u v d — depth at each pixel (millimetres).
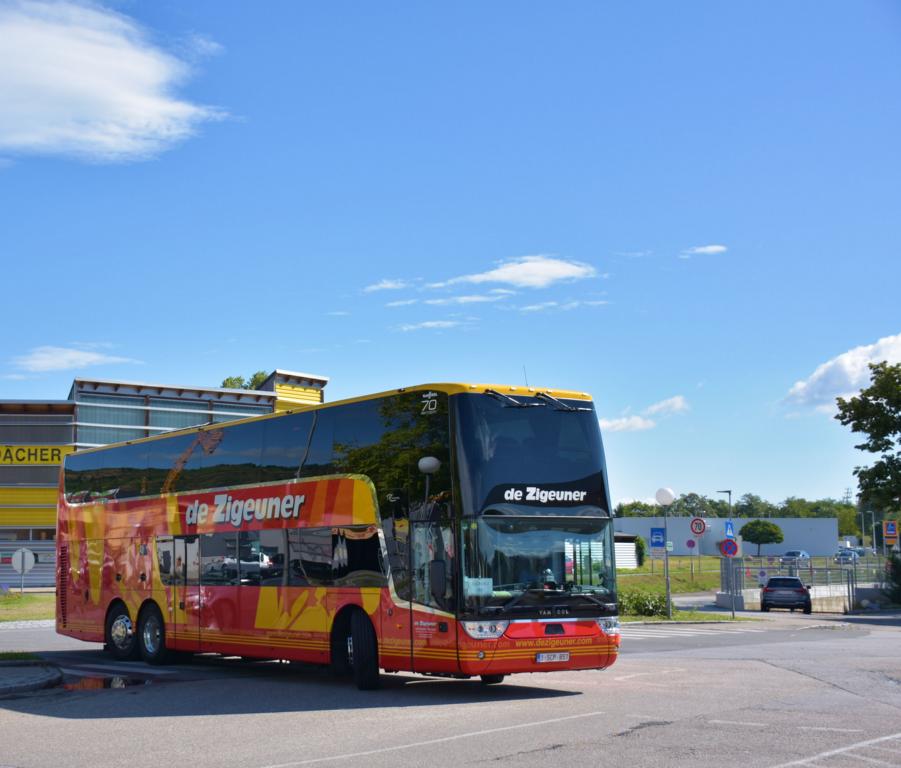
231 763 9305
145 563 20328
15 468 49375
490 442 14133
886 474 49344
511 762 9023
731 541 36344
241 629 17516
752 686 14812
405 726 11281
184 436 19766
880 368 49531
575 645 14203
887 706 12500
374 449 15273
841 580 58844
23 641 26109
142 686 15898
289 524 16719
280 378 51875
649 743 9891
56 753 10102
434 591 13719
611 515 14961
